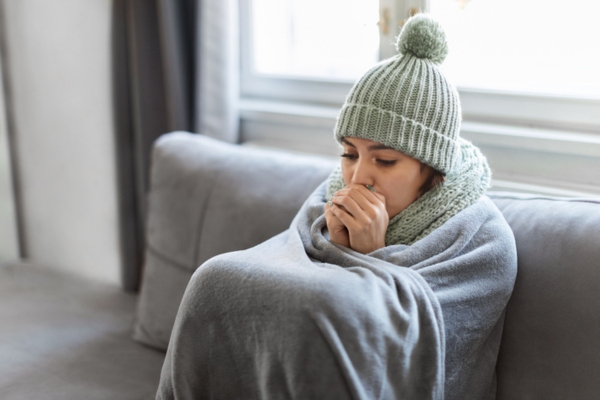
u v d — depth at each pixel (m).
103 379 1.30
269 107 1.76
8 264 2.17
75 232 2.19
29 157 2.24
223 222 1.35
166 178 1.47
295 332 0.82
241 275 0.89
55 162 2.17
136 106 1.79
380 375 0.84
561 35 1.40
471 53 1.50
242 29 1.82
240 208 1.34
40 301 1.75
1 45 2.19
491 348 1.02
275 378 0.84
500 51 1.47
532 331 1.00
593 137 1.31
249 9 1.80
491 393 1.03
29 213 2.30
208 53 1.66
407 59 1.00
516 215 1.10
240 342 0.88
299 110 1.70
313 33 1.76
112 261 2.12
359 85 0.99
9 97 2.23
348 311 0.82
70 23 1.99
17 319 1.61
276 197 1.32
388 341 0.84
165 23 1.66
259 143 1.77
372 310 0.84
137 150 1.84
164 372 0.97
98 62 1.96
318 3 1.73
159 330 1.42
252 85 1.85
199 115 1.69
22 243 2.34
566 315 0.98
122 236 1.92
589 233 1.00
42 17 2.06
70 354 1.41
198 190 1.41
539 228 1.05
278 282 0.86
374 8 1.60
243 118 1.79
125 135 1.86
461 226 0.99
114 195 2.05
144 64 1.74
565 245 1.01
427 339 0.88
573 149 1.29
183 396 0.93
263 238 1.29
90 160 2.08
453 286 0.96
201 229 1.39
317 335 0.81
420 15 1.01
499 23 1.45
